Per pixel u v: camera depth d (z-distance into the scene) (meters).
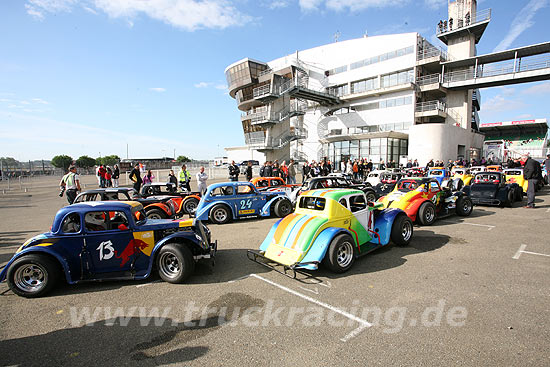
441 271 4.98
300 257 4.82
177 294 4.39
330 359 2.82
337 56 44.50
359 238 5.76
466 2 35.84
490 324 3.35
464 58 36.28
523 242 6.55
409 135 34.53
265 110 41.97
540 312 3.59
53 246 4.46
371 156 36.28
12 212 12.46
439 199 9.22
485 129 69.56
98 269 4.71
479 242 6.63
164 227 4.97
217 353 2.98
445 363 2.72
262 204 10.16
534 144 59.09
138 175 14.02
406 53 37.75
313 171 17.89
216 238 7.65
